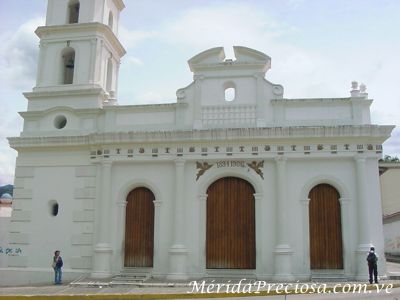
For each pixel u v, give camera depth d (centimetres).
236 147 2425
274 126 2427
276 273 2258
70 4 2950
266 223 2358
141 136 2486
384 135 2328
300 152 2378
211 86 2555
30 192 2622
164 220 2445
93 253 2456
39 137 2631
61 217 2555
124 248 2481
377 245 2266
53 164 2628
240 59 2575
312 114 2448
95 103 2702
